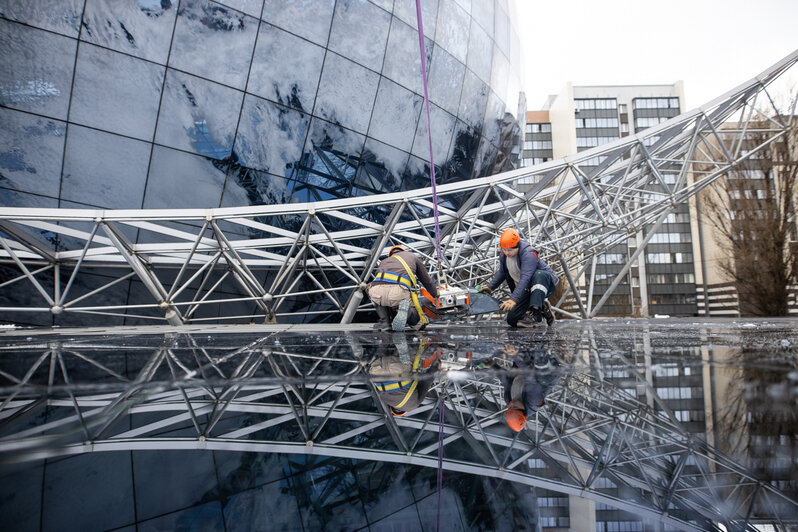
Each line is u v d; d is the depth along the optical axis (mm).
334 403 2207
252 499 1233
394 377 2816
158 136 12680
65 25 11734
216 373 3043
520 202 15336
